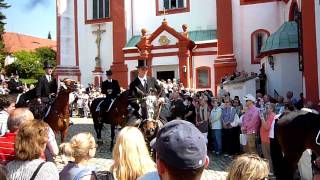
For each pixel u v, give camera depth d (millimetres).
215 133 14391
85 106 28344
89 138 4754
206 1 30734
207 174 11023
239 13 29062
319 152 8758
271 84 22703
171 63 29500
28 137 4289
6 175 3453
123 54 31859
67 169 4566
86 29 33969
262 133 11703
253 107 12555
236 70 28562
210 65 29125
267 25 28406
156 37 30016
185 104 15922
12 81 22125
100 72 33062
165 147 2438
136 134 4488
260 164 3734
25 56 57031
